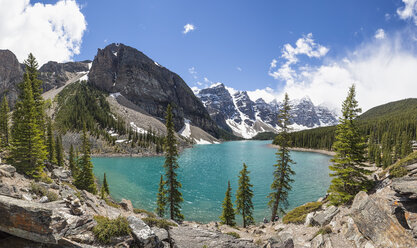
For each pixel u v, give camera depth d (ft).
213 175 225.35
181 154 420.36
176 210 88.43
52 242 21.29
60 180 86.07
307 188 172.76
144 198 145.07
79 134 382.83
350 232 44.11
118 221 32.53
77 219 30.25
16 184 51.60
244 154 431.84
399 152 255.91
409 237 31.89
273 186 92.68
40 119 119.85
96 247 26.68
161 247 33.50
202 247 36.73
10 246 20.45
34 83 114.83
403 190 38.14
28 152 77.15
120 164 278.26
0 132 159.02
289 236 45.01
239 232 71.15
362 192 45.85
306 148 561.43
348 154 70.54
